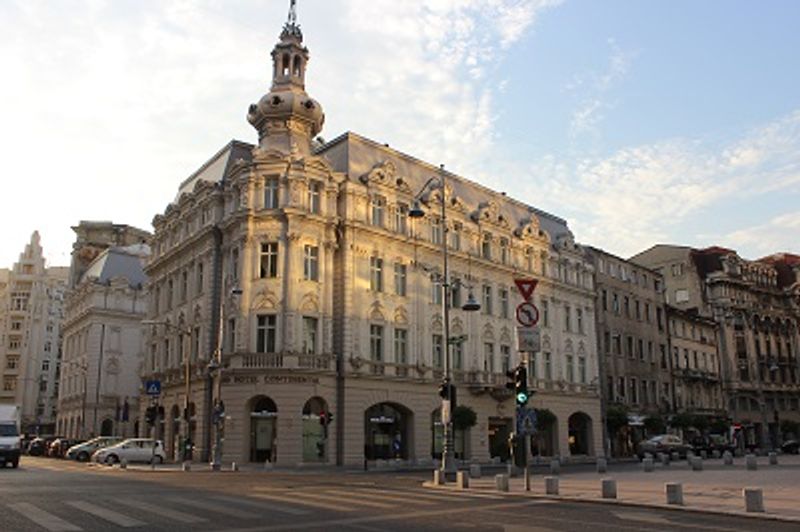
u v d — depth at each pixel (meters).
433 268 51.72
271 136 47.72
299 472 36.16
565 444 60.00
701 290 91.19
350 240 46.12
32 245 122.62
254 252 43.72
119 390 79.19
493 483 25.77
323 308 44.19
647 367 73.50
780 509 17.03
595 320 67.31
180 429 49.72
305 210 44.00
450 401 28.64
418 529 13.26
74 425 79.12
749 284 94.19
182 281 53.38
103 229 106.81
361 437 44.00
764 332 95.19
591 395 64.12
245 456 41.19
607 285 70.50
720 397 86.00
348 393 43.84
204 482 26.38
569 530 13.34
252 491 21.88
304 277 43.81
